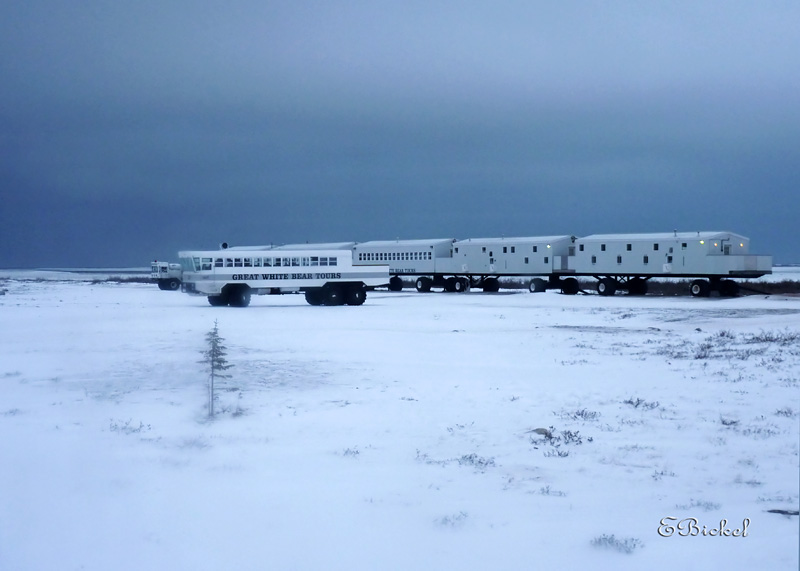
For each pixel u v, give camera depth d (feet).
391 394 65.46
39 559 29.50
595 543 30.19
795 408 55.98
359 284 196.75
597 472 40.73
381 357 90.02
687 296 223.30
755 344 97.55
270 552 30.04
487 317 152.56
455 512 34.47
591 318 149.28
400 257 283.38
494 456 44.37
